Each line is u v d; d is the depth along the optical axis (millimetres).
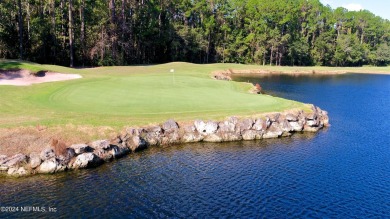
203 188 19297
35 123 24516
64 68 51656
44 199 17562
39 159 21188
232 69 91812
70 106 30109
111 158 23547
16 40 66312
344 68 120625
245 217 16391
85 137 24297
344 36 133500
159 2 93062
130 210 16672
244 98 37188
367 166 23734
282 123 31422
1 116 26203
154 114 29406
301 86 68750
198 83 45625
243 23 116875
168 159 23875
